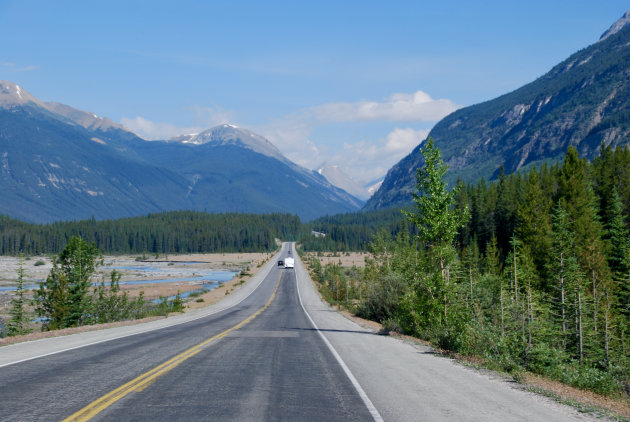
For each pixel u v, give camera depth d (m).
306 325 27.00
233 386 9.07
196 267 166.38
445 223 22.12
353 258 190.75
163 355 13.05
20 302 36.62
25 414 6.87
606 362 34.66
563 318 40.78
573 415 7.86
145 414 6.97
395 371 11.35
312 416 7.06
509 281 44.56
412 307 22.36
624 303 48.53
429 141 22.80
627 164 80.94
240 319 31.19
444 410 7.65
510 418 7.33
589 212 64.50
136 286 91.81
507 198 97.06
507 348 16.45
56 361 11.80
